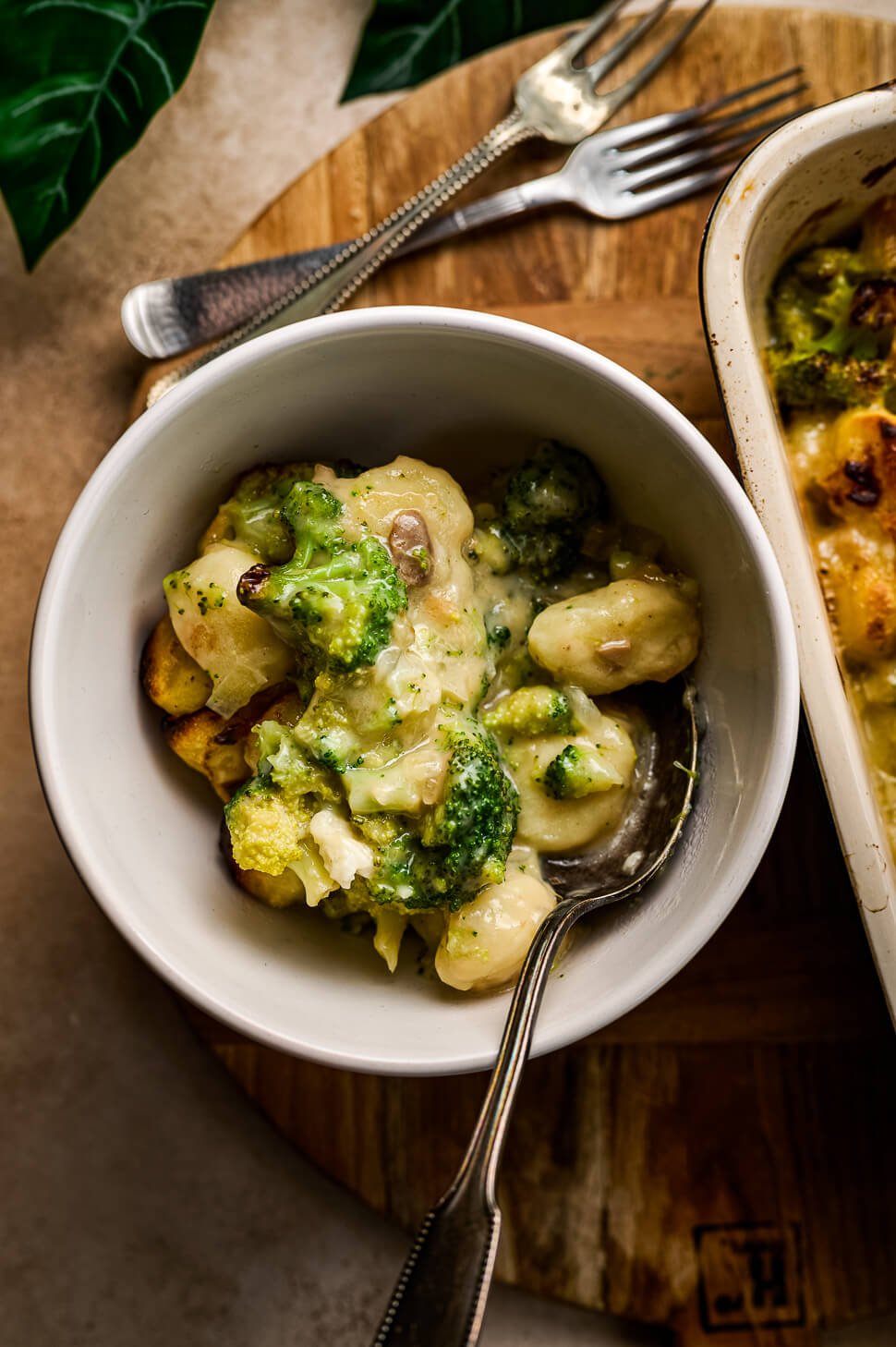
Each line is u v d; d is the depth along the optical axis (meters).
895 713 0.39
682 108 0.42
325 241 0.43
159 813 0.37
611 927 0.36
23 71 0.44
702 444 0.34
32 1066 0.48
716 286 0.37
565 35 0.42
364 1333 0.47
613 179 0.42
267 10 0.49
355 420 0.37
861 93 0.37
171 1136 0.48
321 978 0.36
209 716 0.36
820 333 0.40
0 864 0.47
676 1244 0.42
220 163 0.49
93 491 0.34
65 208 0.45
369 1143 0.42
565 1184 0.42
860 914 0.36
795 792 0.42
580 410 0.36
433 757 0.34
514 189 0.42
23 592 0.47
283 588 0.34
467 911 0.35
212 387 0.34
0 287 0.48
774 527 0.37
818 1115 0.42
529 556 0.37
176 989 0.34
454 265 0.42
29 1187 0.48
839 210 0.40
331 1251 0.47
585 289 0.42
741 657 0.36
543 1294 0.42
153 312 0.42
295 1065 0.42
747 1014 0.42
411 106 0.43
